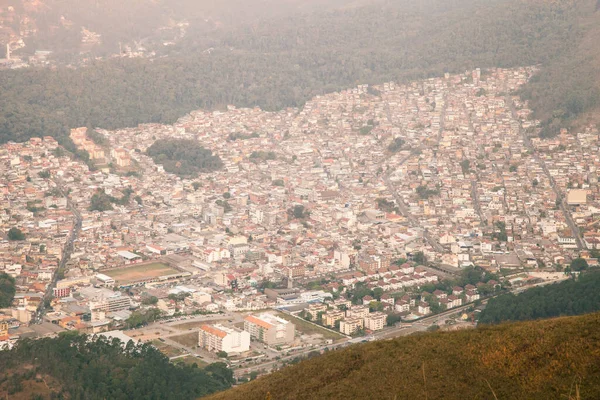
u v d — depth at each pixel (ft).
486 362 614.75
